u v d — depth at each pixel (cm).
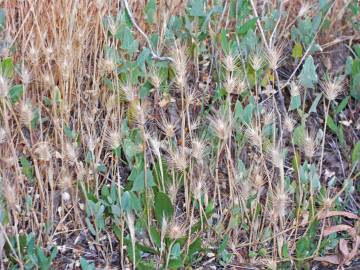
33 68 209
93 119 209
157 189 194
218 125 185
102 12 221
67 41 205
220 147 196
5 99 190
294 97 198
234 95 228
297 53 235
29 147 193
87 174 199
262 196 207
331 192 212
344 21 265
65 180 190
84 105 219
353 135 231
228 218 199
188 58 235
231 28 246
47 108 212
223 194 206
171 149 195
